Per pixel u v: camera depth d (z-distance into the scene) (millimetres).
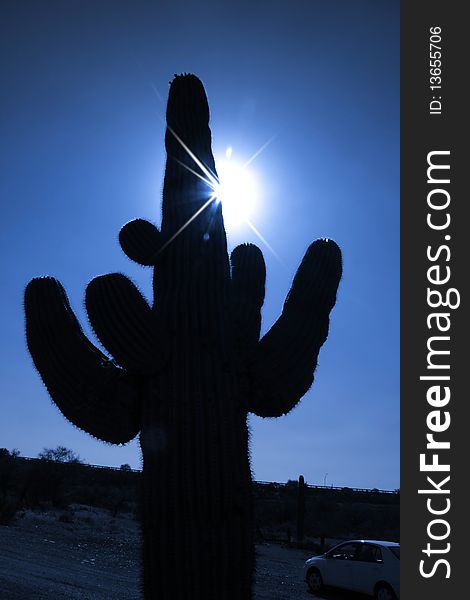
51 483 38625
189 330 5734
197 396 5477
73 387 5770
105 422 5758
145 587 5242
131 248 6281
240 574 5211
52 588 13352
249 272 6395
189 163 6602
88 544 23922
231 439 5449
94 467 60875
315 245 6617
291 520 49000
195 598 5047
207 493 5227
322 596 16641
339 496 63031
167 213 6469
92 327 5660
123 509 45062
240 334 5957
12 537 22922
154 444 5418
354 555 16438
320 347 6320
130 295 5566
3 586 12680
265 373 5910
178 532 5160
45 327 5926
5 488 39500
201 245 6176
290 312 6223
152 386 5633
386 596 15172
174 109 6938
